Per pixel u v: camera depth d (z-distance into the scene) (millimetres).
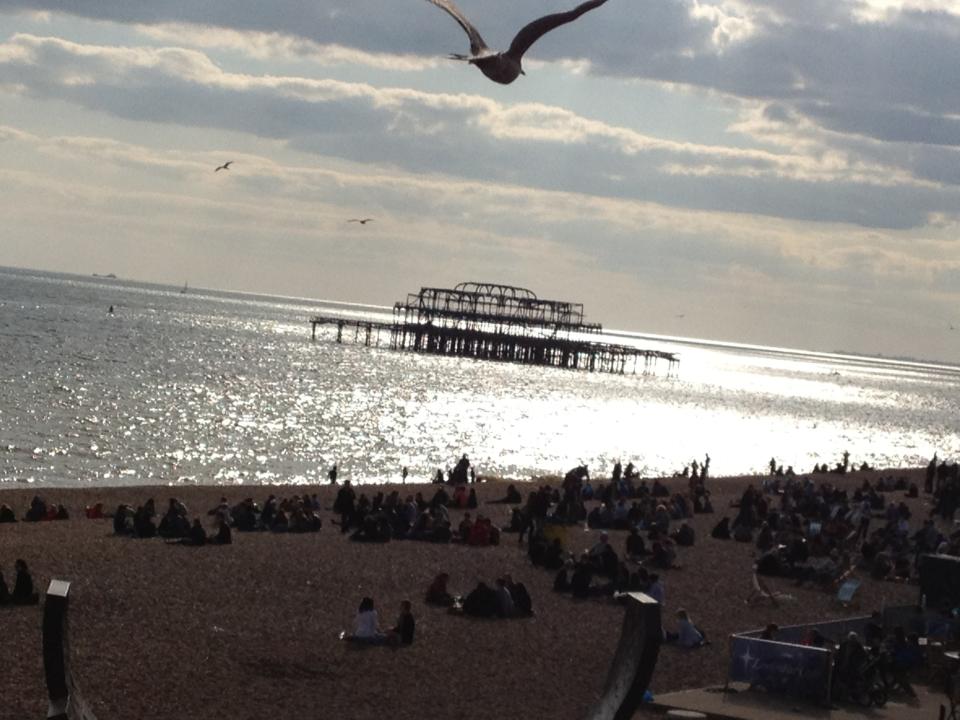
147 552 33438
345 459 72688
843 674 23094
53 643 13781
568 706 22391
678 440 106812
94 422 76688
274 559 33719
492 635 27375
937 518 54250
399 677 23562
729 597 33750
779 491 61062
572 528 44719
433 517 41000
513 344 194500
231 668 23203
